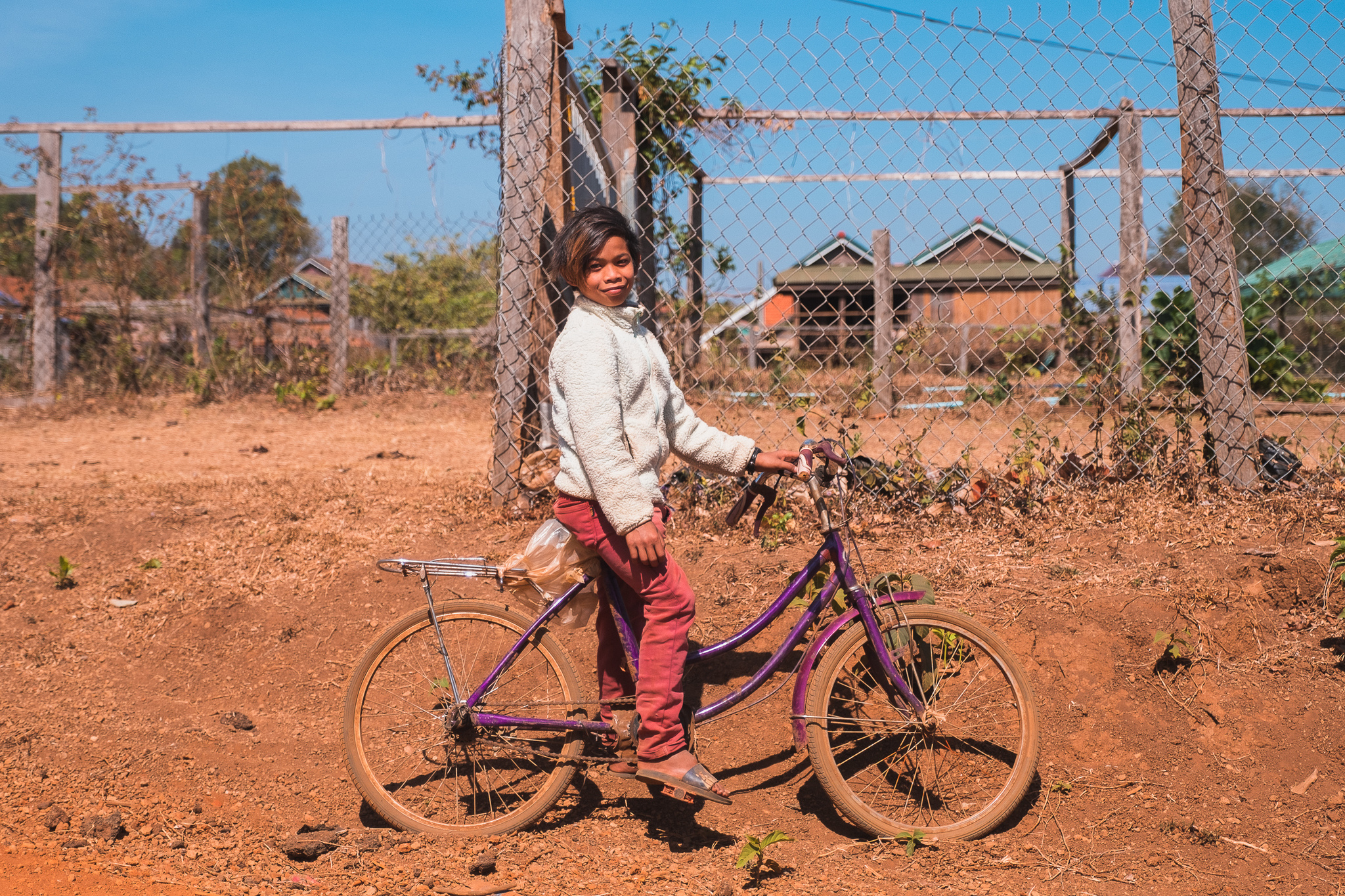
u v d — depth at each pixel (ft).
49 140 35.68
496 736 9.57
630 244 8.83
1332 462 16.28
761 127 17.17
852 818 9.59
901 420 16.66
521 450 15.89
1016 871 9.29
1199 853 9.53
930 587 10.20
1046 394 24.06
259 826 9.98
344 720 9.73
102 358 38.01
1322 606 11.85
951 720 10.16
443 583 13.62
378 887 8.71
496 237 30.96
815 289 18.71
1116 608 11.68
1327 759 10.30
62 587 14.19
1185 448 15.51
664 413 9.34
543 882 8.91
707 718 9.71
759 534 14.32
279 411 34.40
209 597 13.69
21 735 11.16
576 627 9.86
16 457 24.11
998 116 16.63
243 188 38.34
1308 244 16.46
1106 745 10.77
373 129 29.43
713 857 9.46
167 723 11.63
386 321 47.62
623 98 19.80
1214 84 15.12
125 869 8.78
